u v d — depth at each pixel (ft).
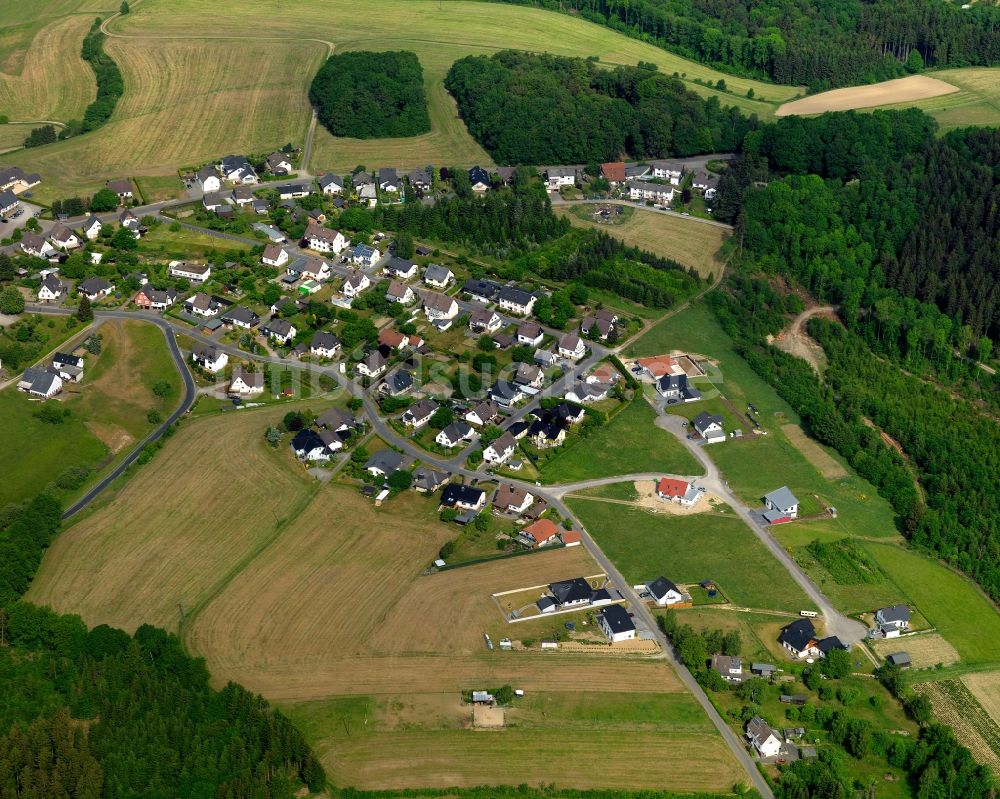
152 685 595.88
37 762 552.00
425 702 618.03
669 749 597.52
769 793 576.20
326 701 615.16
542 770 582.35
